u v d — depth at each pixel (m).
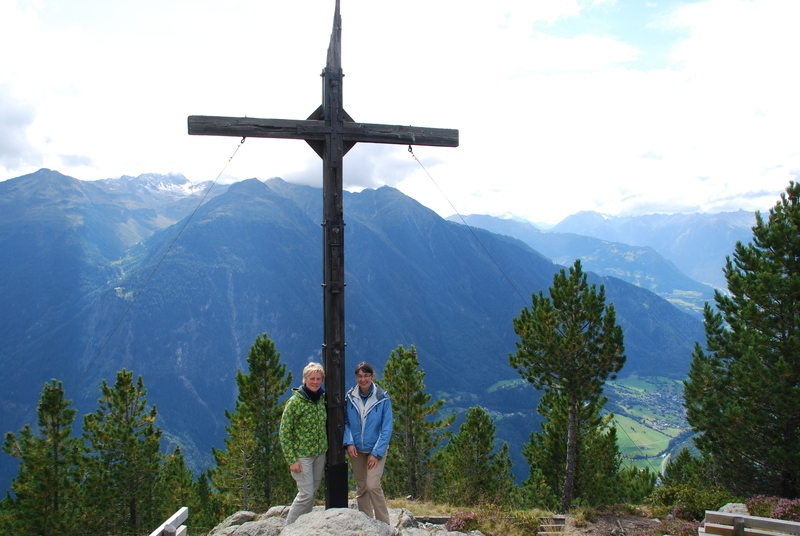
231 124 9.70
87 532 29.67
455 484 28.27
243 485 31.61
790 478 20.92
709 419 22.72
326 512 7.98
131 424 32.56
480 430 30.70
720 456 23.23
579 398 24.77
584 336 23.50
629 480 33.25
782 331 21.38
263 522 11.11
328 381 10.02
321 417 9.51
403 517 13.16
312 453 9.40
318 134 10.08
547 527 15.62
